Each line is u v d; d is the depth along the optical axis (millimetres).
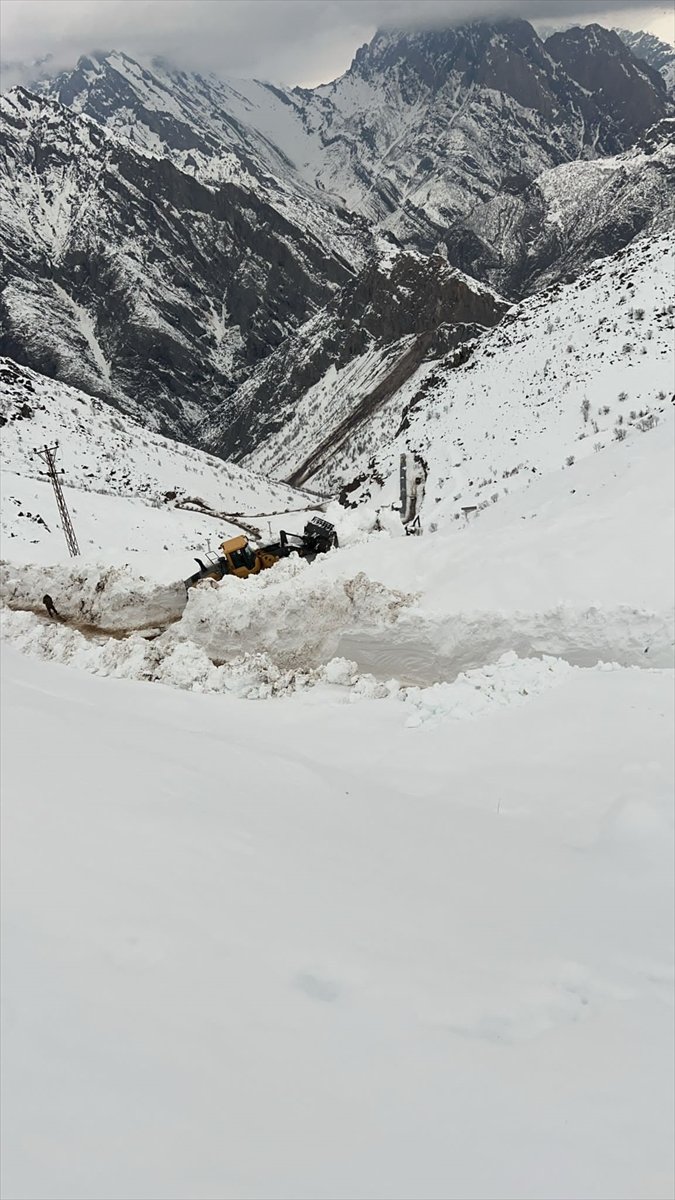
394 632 12516
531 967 4211
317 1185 2318
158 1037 2859
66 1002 2902
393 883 5121
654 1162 2705
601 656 10953
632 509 13117
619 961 4441
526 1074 3197
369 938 4168
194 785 6074
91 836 4453
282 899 4359
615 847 5957
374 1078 2977
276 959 3684
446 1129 2730
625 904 5160
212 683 11906
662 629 10703
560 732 8125
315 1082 2861
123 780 5668
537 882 5434
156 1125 2422
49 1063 2570
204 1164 2307
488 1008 3715
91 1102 2449
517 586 12203
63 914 3531
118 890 3891
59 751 6020
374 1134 2627
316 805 6496
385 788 7258
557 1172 2562
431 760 8055
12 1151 2186
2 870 3801
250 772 7027
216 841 4926
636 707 8391
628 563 11805
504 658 10336
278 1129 2543
